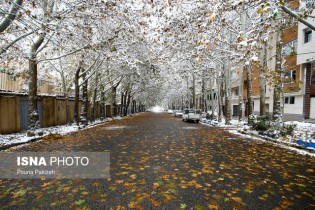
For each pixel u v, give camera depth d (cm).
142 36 1495
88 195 444
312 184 509
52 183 515
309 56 1903
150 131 1664
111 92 3894
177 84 5397
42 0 1055
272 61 2486
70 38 1091
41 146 1001
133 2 1152
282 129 1200
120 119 3403
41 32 936
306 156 799
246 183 512
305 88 2080
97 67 2028
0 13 789
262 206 397
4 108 1255
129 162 704
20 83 2444
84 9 1048
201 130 1767
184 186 489
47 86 3434
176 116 4559
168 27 1072
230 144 1062
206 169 622
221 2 617
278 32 1255
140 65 2516
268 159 750
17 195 446
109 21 1364
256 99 3164
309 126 1670
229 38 1683
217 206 395
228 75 2269
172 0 1118
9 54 1316
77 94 1966
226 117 2242
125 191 463
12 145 977
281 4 507
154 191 462
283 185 500
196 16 960
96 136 1358
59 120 1967
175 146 998
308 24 664
